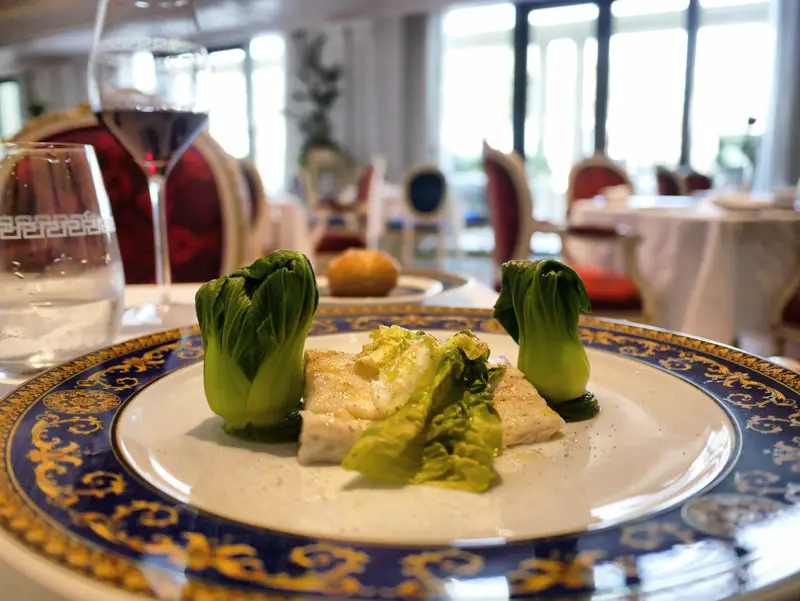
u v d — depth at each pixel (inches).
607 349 25.2
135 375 21.4
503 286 21.2
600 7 249.8
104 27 29.5
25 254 22.4
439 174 209.3
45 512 11.7
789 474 13.9
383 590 9.7
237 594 9.4
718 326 88.4
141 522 11.6
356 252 37.8
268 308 17.2
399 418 15.5
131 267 52.2
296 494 14.4
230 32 326.3
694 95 243.0
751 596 9.4
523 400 18.2
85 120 50.0
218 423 18.6
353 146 312.8
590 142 260.7
